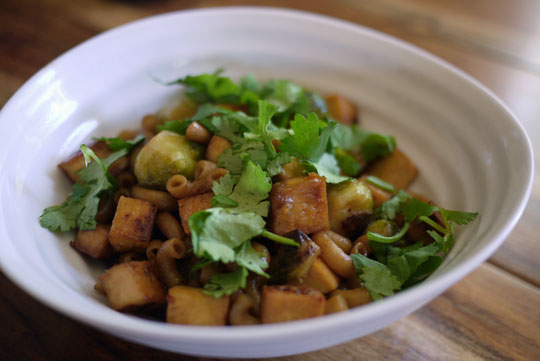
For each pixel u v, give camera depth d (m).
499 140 0.29
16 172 0.27
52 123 0.29
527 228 0.31
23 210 0.26
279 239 0.26
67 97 0.30
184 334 0.21
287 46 0.35
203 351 0.23
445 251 0.27
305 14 0.35
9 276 0.22
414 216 0.29
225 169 0.27
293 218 0.26
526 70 0.40
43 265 0.24
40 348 0.25
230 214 0.25
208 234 0.24
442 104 0.32
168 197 0.28
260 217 0.26
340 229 0.28
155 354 0.26
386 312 0.21
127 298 0.25
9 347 0.25
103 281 0.25
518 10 0.45
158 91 0.34
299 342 0.22
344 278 0.27
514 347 0.27
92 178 0.28
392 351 0.26
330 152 0.31
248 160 0.27
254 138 0.28
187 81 0.33
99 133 0.31
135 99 0.33
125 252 0.28
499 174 0.28
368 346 0.26
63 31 0.40
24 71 0.37
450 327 0.27
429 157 0.33
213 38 0.35
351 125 0.35
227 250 0.24
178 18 0.34
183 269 0.27
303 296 0.24
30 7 0.42
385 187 0.31
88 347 0.26
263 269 0.26
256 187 0.26
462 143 0.31
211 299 0.24
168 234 0.28
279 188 0.27
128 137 0.32
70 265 0.26
